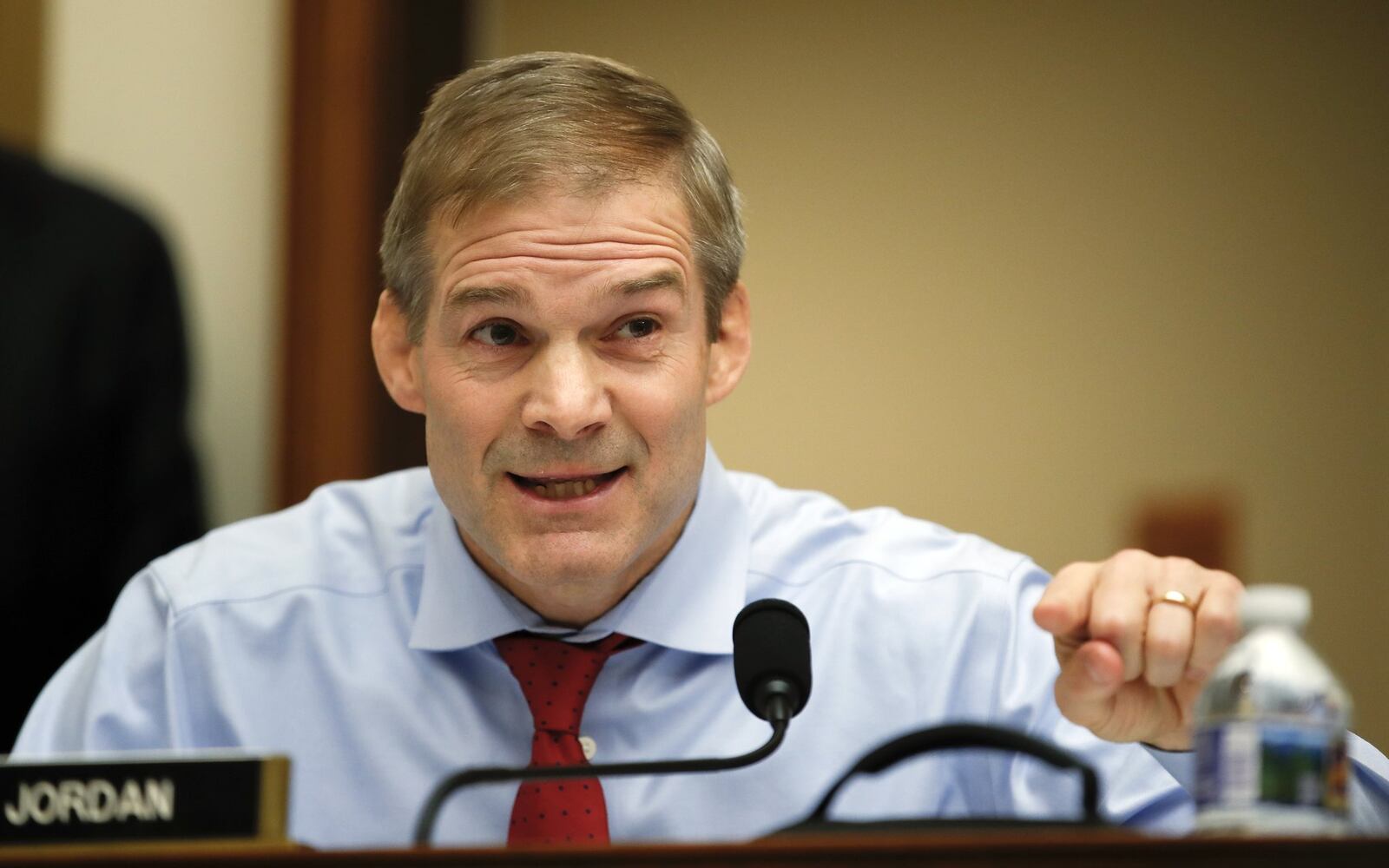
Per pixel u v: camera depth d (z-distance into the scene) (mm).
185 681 6340
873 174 16625
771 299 16484
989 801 6207
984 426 16281
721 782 5996
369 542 6664
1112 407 16422
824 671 6340
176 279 8953
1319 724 3730
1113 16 16859
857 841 3248
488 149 5598
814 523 6758
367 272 10500
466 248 5594
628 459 5625
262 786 3836
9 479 8188
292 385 10383
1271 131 16781
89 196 8719
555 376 5516
